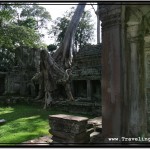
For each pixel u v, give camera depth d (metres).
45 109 14.73
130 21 4.96
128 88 4.89
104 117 4.93
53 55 22.83
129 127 4.80
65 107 14.16
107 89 4.88
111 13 4.80
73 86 18.97
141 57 5.14
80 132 5.38
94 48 20.81
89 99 16.28
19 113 12.89
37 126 9.15
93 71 17.58
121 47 4.69
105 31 4.96
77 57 21.05
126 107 4.71
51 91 16.05
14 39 15.20
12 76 22.25
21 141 6.66
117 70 4.68
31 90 20.62
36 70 21.55
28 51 22.56
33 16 30.88
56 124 5.75
